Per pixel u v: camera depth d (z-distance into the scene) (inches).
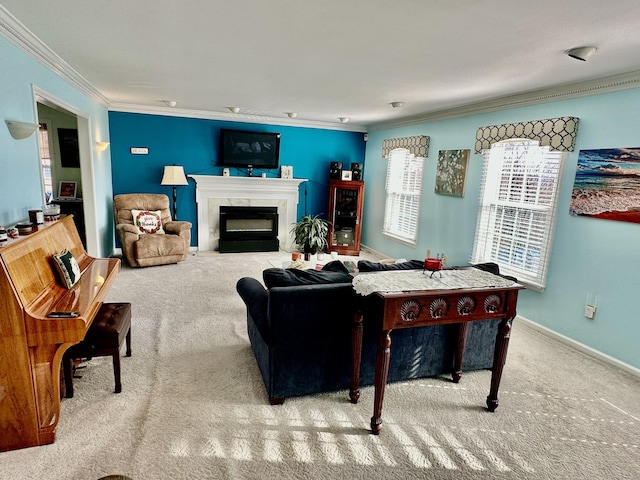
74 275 96.2
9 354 70.8
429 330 103.0
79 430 80.6
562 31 83.5
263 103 199.5
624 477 74.2
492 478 72.8
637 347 113.9
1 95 93.8
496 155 164.2
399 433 84.5
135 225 218.5
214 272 203.5
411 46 98.5
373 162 273.4
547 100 139.8
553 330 139.4
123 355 113.2
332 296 89.1
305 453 77.2
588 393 103.4
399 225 243.1
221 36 97.5
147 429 81.7
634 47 91.0
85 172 182.1
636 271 113.5
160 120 234.4
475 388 104.1
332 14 80.4
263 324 91.0
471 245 179.5
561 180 134.9
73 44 107.9
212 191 251.4
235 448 77.6
